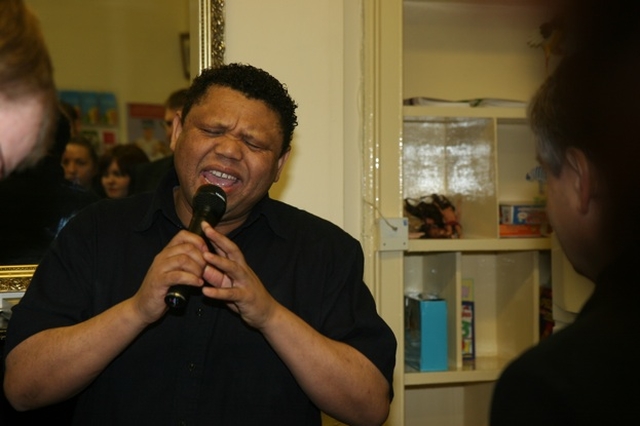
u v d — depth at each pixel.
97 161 2.24
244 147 1.42
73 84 2.20
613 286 0.68
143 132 2.34
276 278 1.51
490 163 2.50
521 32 2.79
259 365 1.44
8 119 2.04
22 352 1.36
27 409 1.41
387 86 2.27
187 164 1.43
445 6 2.73
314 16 2.24
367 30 2.25
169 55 2.38
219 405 1.42
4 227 2.05
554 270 2.44
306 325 1.37
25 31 2.07
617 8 0.65
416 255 2.75
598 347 0.65
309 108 2.25
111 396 1.41
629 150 0.65
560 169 0.76
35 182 2.10
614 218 0.68
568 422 0.63
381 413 1.45
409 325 2.56
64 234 1.51
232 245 1.28
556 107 0.73
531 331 2.58
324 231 1.59
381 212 2.28
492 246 2.48
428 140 2.74
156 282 1.25
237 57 2.18
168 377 1.41
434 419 2.78
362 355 1.44
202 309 1.44
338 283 1.52
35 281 1.46
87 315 1.45
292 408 1.46
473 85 2.76
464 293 2.75
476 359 2.67
